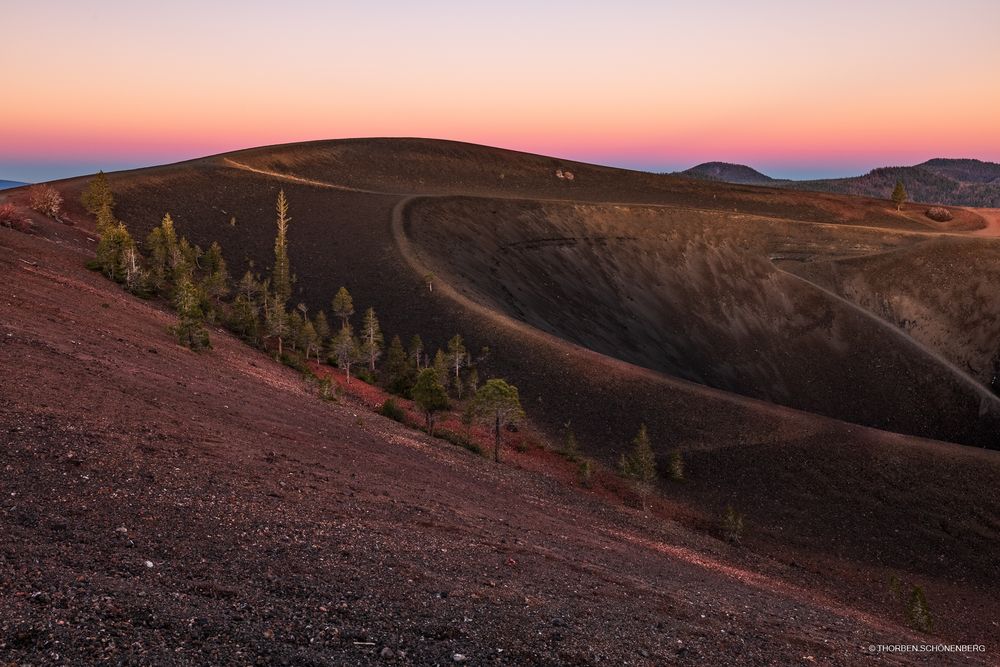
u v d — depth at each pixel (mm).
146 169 138875
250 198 127438
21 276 37719
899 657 17938
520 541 20266
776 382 110438
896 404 104562
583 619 13281
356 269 98250
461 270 109688
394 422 46656
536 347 76000
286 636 9492
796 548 47844
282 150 198125
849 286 141625
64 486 13391
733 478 56688
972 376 124625
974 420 99938
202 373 32812
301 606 10703
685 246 146750
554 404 65688
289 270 94625
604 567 20078
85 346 27453
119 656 7918
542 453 55875
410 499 21734
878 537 50562
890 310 136625
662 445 60844
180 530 12852
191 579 10773
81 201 96125
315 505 17203
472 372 66938
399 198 144000
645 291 130500
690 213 165750
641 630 13477
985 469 57969
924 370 108375
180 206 112688
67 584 9422
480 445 51688
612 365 72812
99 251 58594
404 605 11750
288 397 36438
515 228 141000
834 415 104062
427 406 49094
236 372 38281
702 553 36250
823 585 40125
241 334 64500
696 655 12688
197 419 22516
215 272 80875
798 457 59469
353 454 26875
